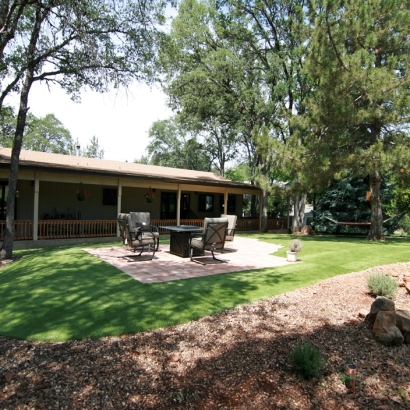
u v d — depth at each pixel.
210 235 7.54
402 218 19.02
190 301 4.59
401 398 2.50
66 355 3.10
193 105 16.95
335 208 20.03
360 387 2.63
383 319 3.43
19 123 9.08
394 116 9.92
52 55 9.93
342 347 3.25
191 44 16.41
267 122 17.41
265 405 2.41
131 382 2.69
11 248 8.73
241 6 16.42
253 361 3.00
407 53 10.84
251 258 8.17
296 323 3.86
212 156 34.03
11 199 8.82
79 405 2.40
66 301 4.52
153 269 6.65
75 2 8.19
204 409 2.36
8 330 3.61
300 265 7.22
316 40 10.67
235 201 20.86
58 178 11.16
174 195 17.55
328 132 11.17
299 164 11.23
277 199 21.98
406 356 3.08
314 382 2.69
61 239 11.29
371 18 10.26
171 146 38.59
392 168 11.50
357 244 11.12
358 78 9.83
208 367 2.91
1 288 5.32
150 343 3.34
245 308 4.35
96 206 14.51
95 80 10.59
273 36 17.39
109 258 7.87
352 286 5.37
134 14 9.50
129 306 4.33
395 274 5.97
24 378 2.74
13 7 7.96
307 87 16.52
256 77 17.09
